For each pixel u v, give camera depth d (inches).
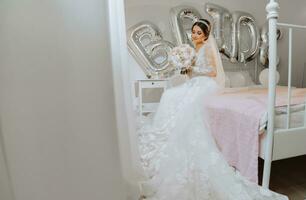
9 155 26.4
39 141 27.2
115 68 40.8
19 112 26.1
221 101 64.5
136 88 98.2
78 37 27.2
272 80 46.7
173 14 104.0
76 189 29.5
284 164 77.8
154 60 105.2
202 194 49.6
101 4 28.2
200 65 80.0
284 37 123.7
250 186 51.2
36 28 25.4
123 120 42.6
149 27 103.0
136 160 49.7
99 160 30.1
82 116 28.5
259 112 50.6
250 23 115.3
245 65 120.9
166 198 49.3
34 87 26.2
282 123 52.3
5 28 24.4
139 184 50.3
